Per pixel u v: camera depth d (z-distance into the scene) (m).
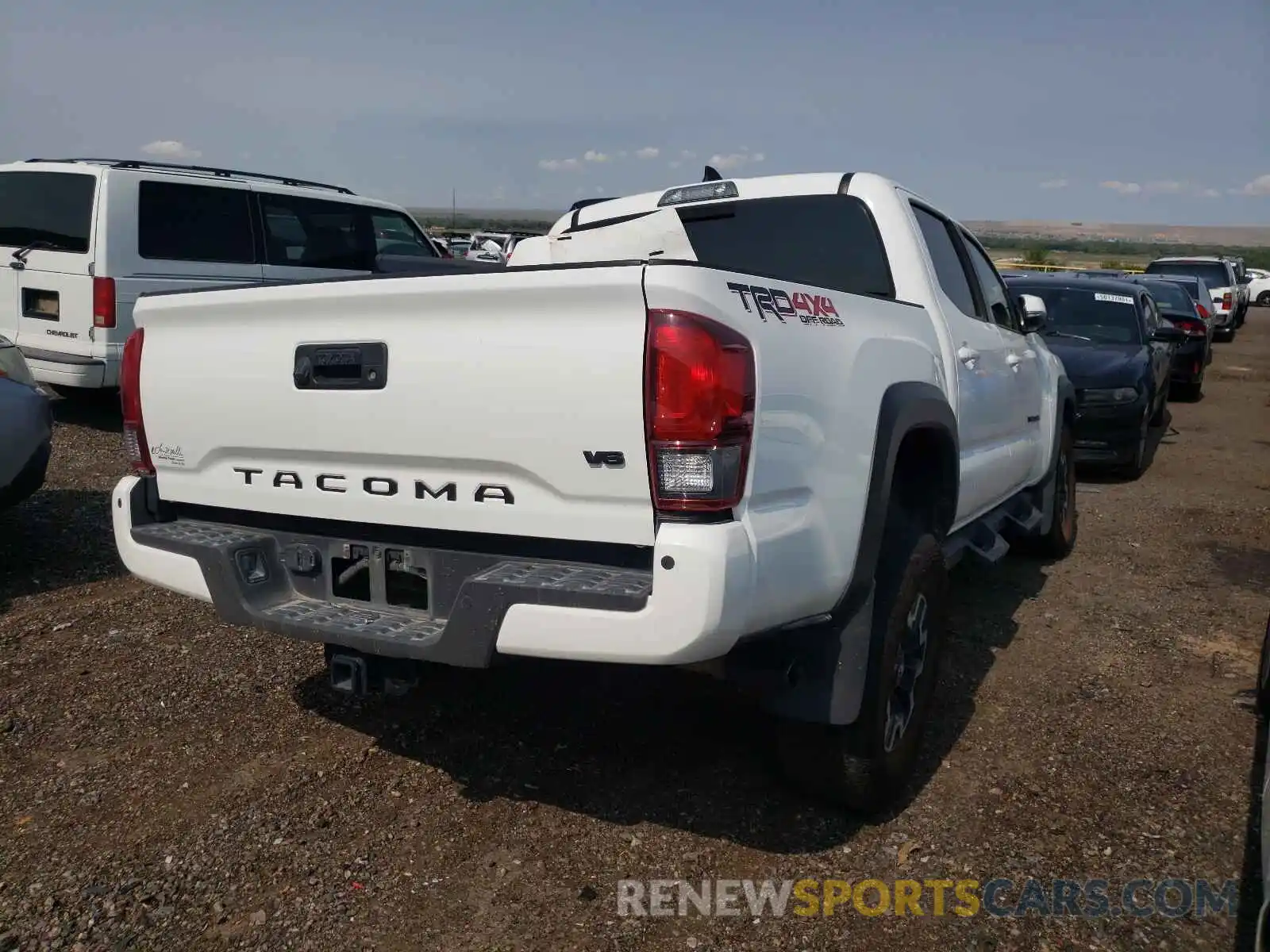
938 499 3.88
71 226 8.56
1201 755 3.90
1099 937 2.84
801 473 2.81
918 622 3.49
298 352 3.12
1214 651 5.02
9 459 5.29
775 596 2.69
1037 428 5.69
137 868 3.05
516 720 4.06
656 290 2.50
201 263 9.06
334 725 3.97
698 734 3.97
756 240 4.43
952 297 4.50
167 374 3.45
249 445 3.29
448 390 2.83
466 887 3.00
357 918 2.85
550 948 2.75
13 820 3.28
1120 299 10.20
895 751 3.39
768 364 2.66
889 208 4.18
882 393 3.26
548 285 2.62
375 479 3.05
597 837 3.26
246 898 2.93
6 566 5.61
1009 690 4.49
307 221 10.01
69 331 8.63
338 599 3.25
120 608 5.11
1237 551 6.89
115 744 3.78
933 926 2.87
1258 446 11.32
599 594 2.58
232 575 3.22
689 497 2.52
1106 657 4.91
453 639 2.77
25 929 2.77
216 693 4.22
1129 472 9.34
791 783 3.41
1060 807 3.51
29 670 4.36
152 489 3.59
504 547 2.88
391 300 2.88
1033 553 6.67
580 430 2.63
